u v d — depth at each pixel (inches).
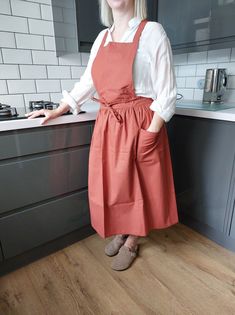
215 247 59.6
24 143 45.2
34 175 48.3
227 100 68.1
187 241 62.0
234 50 63.9
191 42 62.0
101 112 46.0
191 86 77.2
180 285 49.0
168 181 51.2
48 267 54.2
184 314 43.0
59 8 59.9
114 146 44.1
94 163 48.2
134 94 42.1
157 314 43.2
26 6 59.6
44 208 52.1
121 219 50.8
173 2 62.9
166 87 40.8
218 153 52.3
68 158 52.5
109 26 46.4
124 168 44.2
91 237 64.4
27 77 64.1
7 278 51.3
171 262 55.1
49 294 47.6
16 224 48.9
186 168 60.6
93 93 51.3
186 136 57.9
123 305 45.1
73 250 59.6
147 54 39.3
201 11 57.4
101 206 49.2
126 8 39.8
